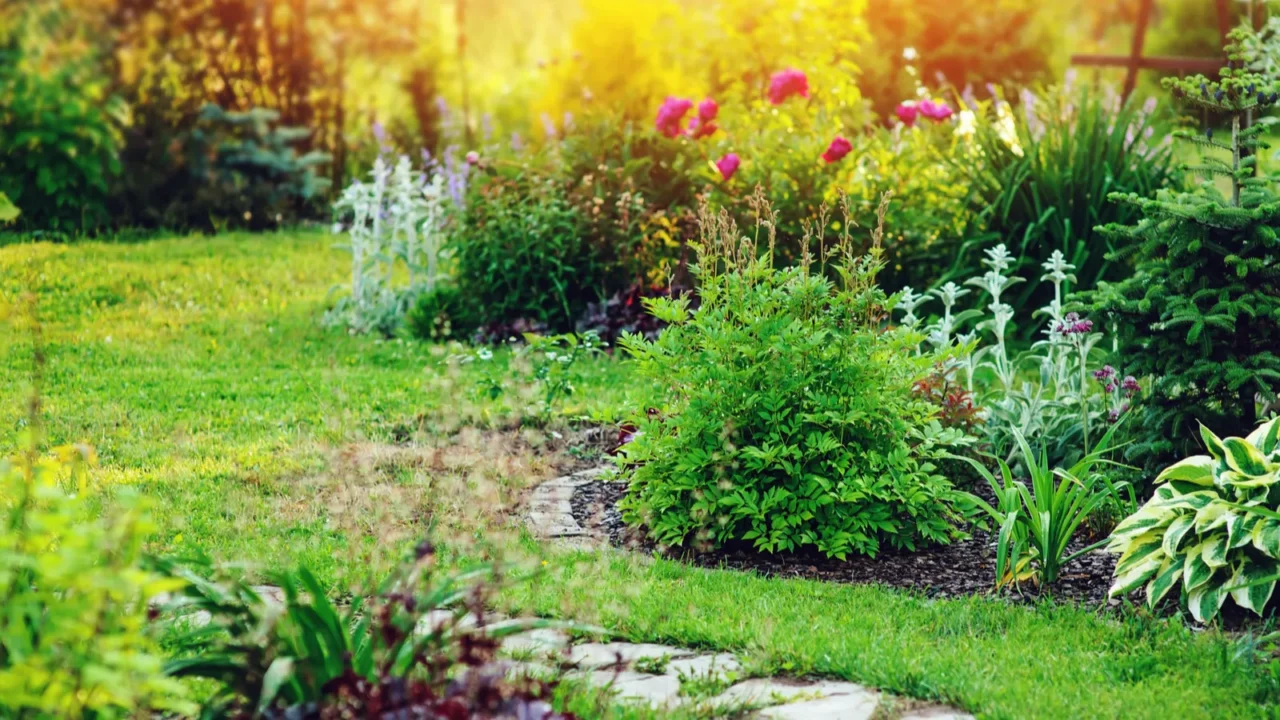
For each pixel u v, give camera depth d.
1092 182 9.89
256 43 16.17
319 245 13.90
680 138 10.62
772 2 12.90
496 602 4.53
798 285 5.82
